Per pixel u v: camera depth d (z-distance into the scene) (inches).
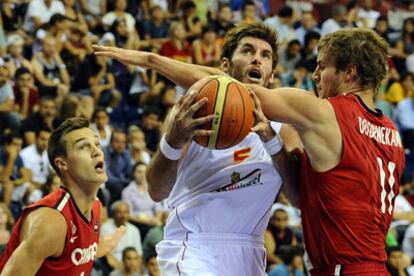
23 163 457.4
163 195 207.6
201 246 205.3
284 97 183.2
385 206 188.7
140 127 545.3
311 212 187.9
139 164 461.4
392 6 815.1
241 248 207.5
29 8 611.2
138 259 401.4
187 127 181.6
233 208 205.0
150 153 527.2
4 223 370.0
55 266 206.5
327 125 181.0
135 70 587.8
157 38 664.4
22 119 494.0
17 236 205.3
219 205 204.4
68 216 207.0
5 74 509.4
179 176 210.4
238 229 207.2
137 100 573.0
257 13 756.6
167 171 199.0
